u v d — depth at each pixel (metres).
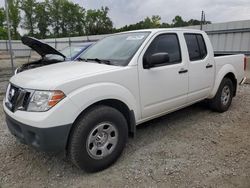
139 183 2.82
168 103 3.90
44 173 3.09
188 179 2.87
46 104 2.65
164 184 2.79
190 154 3.45
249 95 6.93
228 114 5.18
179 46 4.09
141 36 3.81
